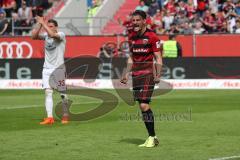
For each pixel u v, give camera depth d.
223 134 41.34
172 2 103.00
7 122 48.34
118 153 34.00
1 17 101.69
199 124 46.84
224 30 97.00
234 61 84.75
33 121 48.94
